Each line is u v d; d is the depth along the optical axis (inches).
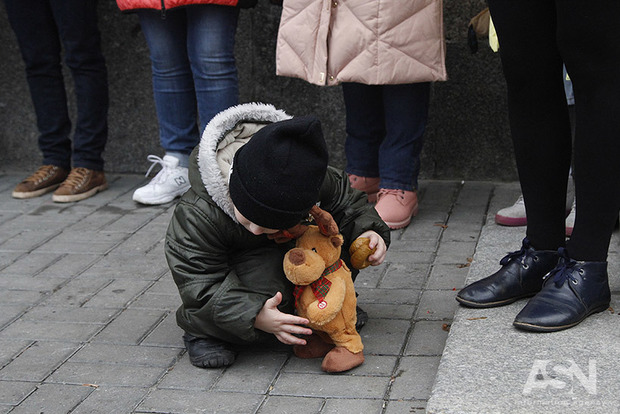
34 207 183.6
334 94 193.3
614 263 124.4
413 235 155.1
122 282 139.0
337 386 100.1
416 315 119.5
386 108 158.9
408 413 93.0
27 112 209.8
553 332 103.0
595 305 105.6
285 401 97.3
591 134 99.3
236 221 100.6
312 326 102.3
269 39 194.2
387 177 160.1
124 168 209.5
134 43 200.2
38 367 109.6
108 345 115.3
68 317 125.5
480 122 185.9
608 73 96.9
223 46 170.6
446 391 91.1
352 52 149.9
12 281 141.3
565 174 109.7
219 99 173.2
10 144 211.3
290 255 97.1
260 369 105.7
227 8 168.6
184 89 180.9
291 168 90.8
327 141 196.5
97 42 186.7
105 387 103.4
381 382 100.4
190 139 184.7
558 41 97.8
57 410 98.6
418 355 106.9
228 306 100.7
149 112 204.7
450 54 183.3
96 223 171.3
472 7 179.2
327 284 99.7
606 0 92.7
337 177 112.4
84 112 188.1
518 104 106.8
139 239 160.6
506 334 103.8
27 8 184.4
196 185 103.4
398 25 147.9
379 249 108.0
